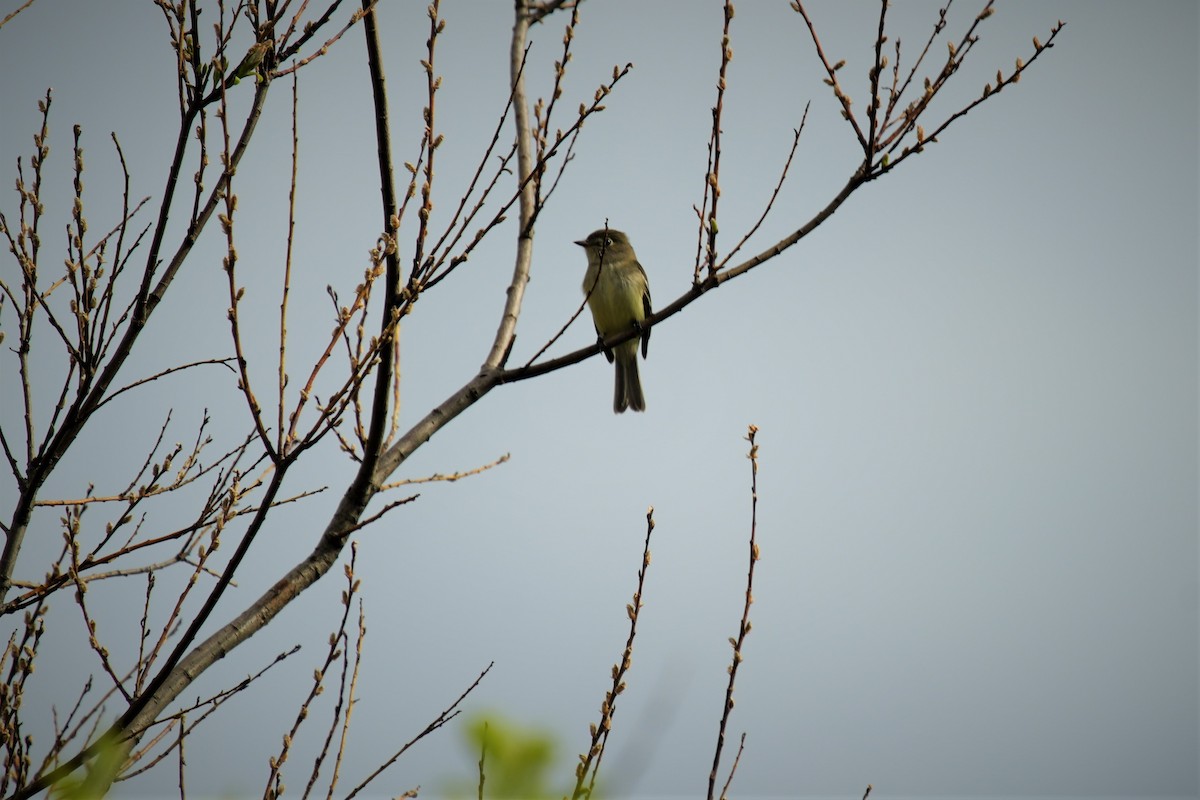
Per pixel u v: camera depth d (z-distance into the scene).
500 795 4.40
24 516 6.97
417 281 7.12
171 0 6.75
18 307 7.10
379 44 7.26
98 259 7.49
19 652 6.83
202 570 7.17
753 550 7.09
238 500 7.77
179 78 6.77
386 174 7.23
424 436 8.80
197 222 6.92
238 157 6.95
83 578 7.31
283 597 7.52
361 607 7.14
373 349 6.91
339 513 7.81
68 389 6.98
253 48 6.86
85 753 6.12
